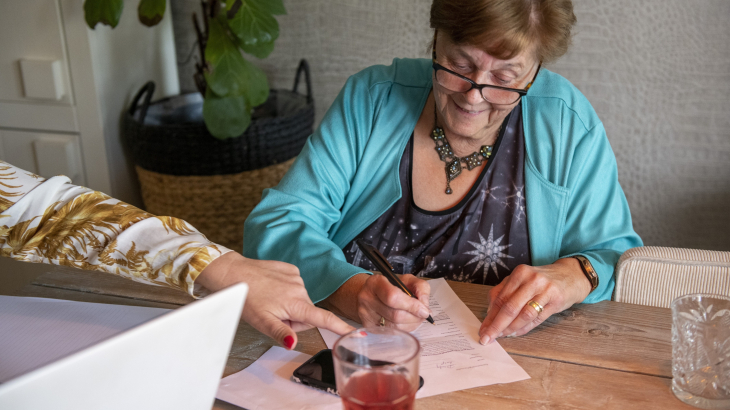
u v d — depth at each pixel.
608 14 2.14
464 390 0.76
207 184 2.30
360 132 1.26
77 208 0.89
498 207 1.23
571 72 2.26
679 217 2.33
